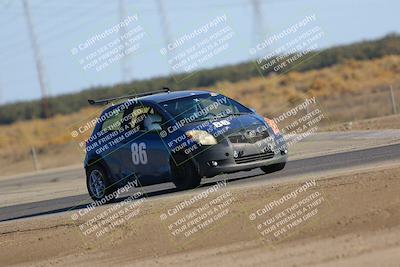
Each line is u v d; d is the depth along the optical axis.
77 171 112.88
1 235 50.97
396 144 68.12
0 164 173.62
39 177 114.31
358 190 43.16
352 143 78.44
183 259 37.72
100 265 39.41
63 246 44.78
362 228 37.22
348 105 149.25
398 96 153.00
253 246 38.03
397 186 42.16
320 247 35.75
